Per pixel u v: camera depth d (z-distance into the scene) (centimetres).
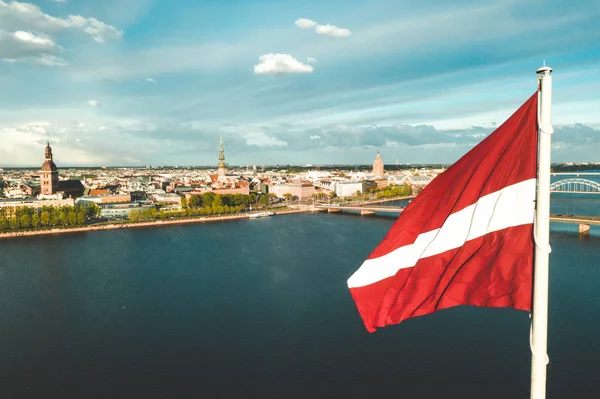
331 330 12500
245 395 9594
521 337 11569
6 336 12669
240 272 18925
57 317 14075
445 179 2714
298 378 10144
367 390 9612
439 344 11356
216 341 12062
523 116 2417
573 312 13175
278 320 13362
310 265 19975
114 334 12694
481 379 9856
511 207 2483
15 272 19738
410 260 2738
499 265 2545
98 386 10069
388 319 2748
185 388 9906
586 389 9438
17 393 9819
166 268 19938
